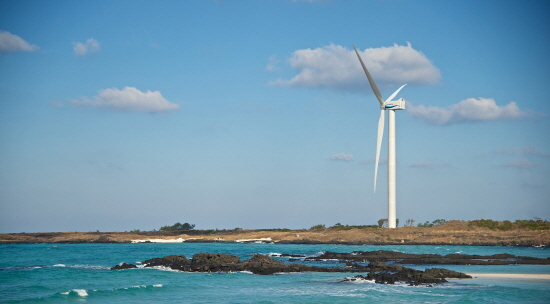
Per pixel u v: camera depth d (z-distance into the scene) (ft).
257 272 202.18
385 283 171.53
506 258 269.44
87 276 191.93
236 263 225.56
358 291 154.81
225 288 162.09
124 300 139.44
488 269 219.20
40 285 165.99
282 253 338.54
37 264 250.16
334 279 184.14
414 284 168.35
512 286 164.04
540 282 174.50
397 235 479.41
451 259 260.42
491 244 436.76
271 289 159.43
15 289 157.07
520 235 447.42
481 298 141.69
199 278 186.50
